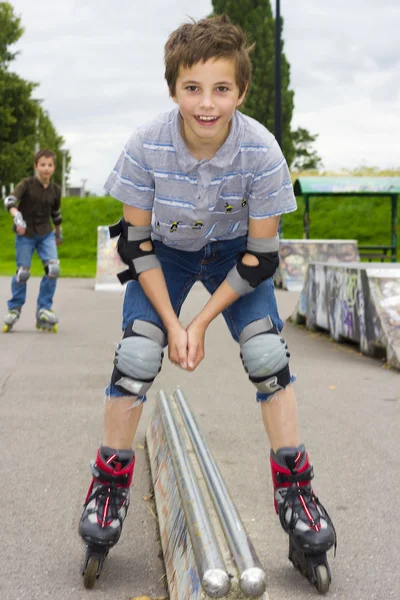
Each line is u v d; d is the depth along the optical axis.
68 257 24.58
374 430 4.59
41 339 8.20
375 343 7.07
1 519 3.17
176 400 3.98
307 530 2.52
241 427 4.65
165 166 2.52
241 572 2.03
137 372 2.57
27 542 2.95
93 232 26.42
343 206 26.94
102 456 2.65
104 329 9.07
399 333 6.79
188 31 2.38
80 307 11.59
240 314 2.67
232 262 2.81
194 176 2.52
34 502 3.38
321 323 8.84
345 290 7.88
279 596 2.50
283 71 41.00
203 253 2.76
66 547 2.91
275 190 2.55
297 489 2.62
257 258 2.58
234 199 2.58
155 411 4.00
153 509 3.25
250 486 3.58
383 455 4.09
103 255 14.95
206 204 2.56
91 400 5.36
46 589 2.55
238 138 2.48
